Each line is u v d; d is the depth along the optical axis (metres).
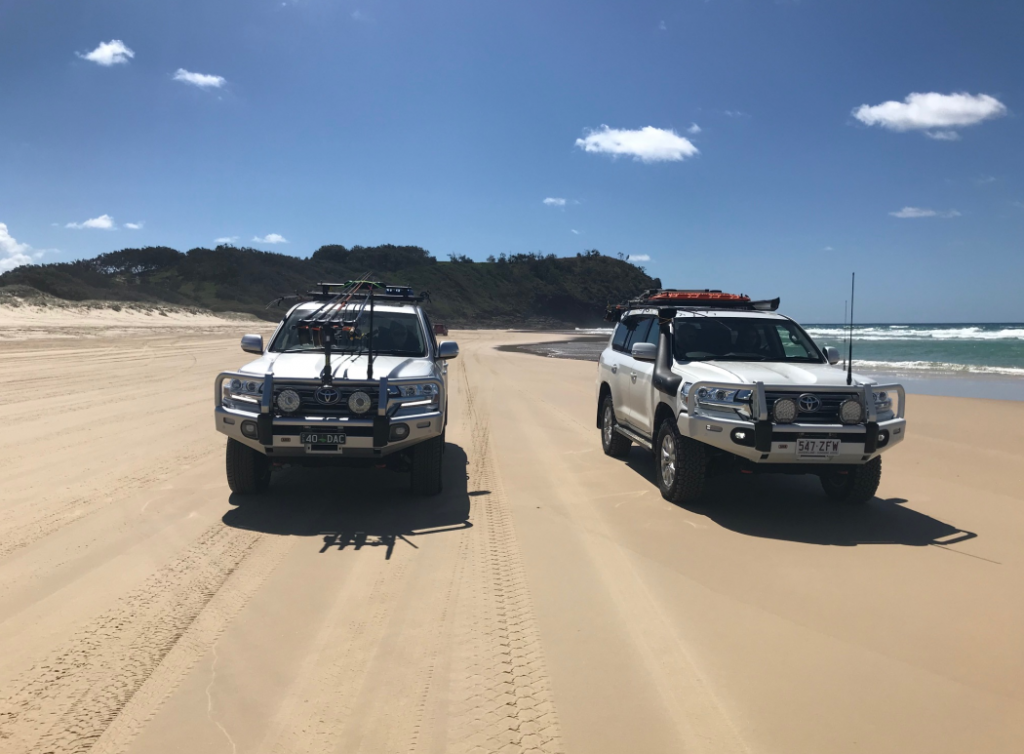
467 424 10.47
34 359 17.59
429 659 3.20
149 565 4.32
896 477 7.20
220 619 3.58
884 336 63.25
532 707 2.81
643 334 7.70
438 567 4.41
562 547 4.82
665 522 5.46
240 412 5.51
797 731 2.65
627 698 2.88
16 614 3.59
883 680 3.05
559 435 9.62
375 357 6.39
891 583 4.21
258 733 2.61
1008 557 4.70
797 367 6.11
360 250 117.31
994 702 2.88
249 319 54.12
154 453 7.54
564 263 140.25
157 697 2.84
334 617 3.64
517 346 44.12
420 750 2.51
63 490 6.00
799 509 5.92
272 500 5.90
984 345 45.28
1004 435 9.80
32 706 2.75
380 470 7.20
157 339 28.08
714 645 3.37
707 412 5.64
